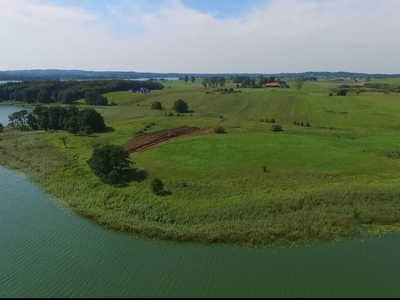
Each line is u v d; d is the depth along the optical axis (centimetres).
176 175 4844
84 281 2798
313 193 4072
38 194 4675
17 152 6706
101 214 3912
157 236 3422
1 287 2756
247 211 3756
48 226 3734
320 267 2894
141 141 7094
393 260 2969
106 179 4681
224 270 2888
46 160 6003
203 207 3862
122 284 2748
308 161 5206
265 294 2577
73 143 7156
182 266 2961
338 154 5512
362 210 3744
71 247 3306
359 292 2577
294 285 2670
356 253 3083
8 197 4578
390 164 5019
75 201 4328
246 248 3198
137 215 3831
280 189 4266
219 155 5675
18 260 3109
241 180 4575
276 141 6438
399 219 3594
